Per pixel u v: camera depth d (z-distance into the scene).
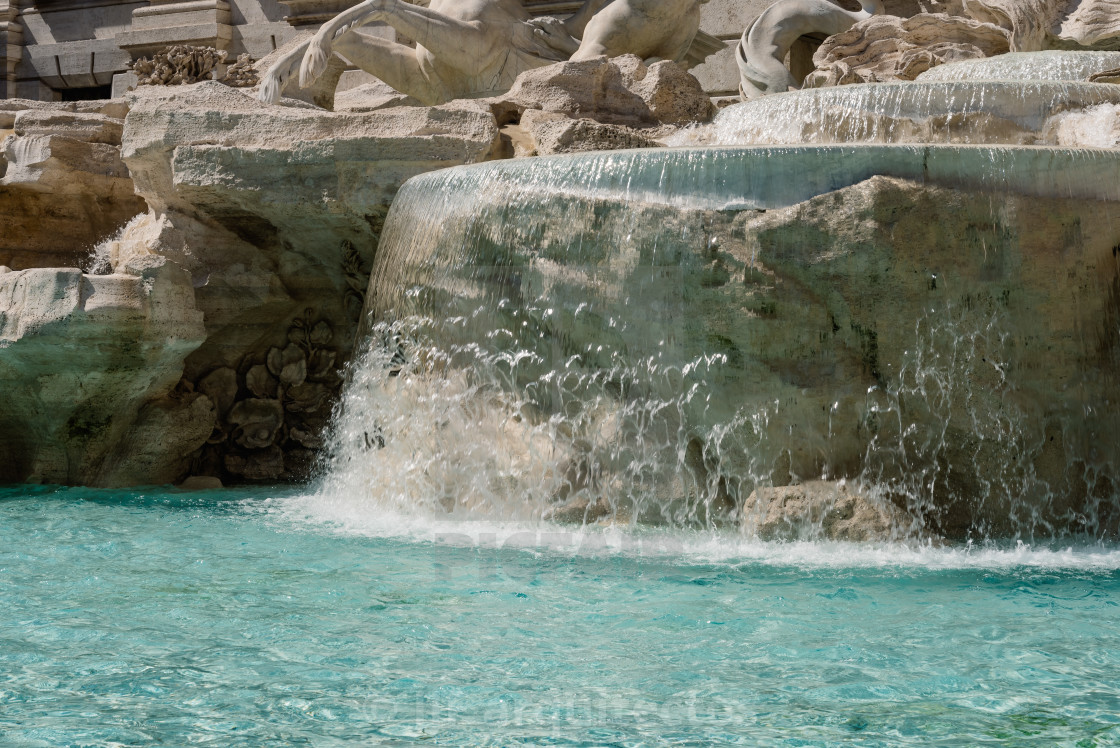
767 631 5.39
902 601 6.04
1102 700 4.37
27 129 12.59
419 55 13.85
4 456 11.05
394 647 5.09
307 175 10.42
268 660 4.87
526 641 5.20
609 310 8.09
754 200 7.78
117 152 12.63
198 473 11.69
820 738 3.96
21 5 22.56
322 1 19.45
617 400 8.23
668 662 4.88
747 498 7.93
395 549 7.55
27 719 4.10
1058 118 9.95
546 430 8.50
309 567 6.91
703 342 7.89
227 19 20.55
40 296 9.89
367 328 9.92
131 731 3.98
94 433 10.80
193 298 10.79
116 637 5.23
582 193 8.19
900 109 10.45
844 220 7.64
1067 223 7.72
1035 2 13.73
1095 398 7.94
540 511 8.46
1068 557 7.38
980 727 4.07
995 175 7.66
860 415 7.82
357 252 11.20
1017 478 7.89
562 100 11.34
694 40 14.83
